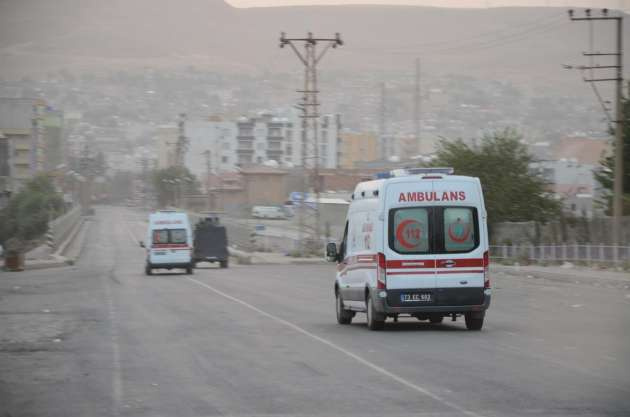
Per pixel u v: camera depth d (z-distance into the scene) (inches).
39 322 2277.3
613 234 4867.1
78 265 6230.3
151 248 4960.6
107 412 1097.4
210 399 1170.6
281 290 3580.2
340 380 1307.8
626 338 1829.5
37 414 1093.1
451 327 2100.1
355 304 2111.2
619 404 1115.3
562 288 3629.4
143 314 2495.1
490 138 6884.8
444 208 1964.8
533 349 1648.6
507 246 6171.3
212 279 4478.3
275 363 1489.9
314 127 6988.2
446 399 1151.6
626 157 6181.1
